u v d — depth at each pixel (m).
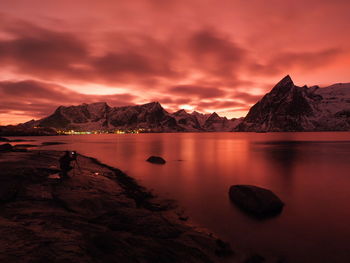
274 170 28.02
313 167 30.50
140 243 7.64
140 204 14.04
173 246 7.88
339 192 17.80
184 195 16.64
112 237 7.56
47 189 14.34
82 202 11.70
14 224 8.17
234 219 12.03
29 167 21.56
